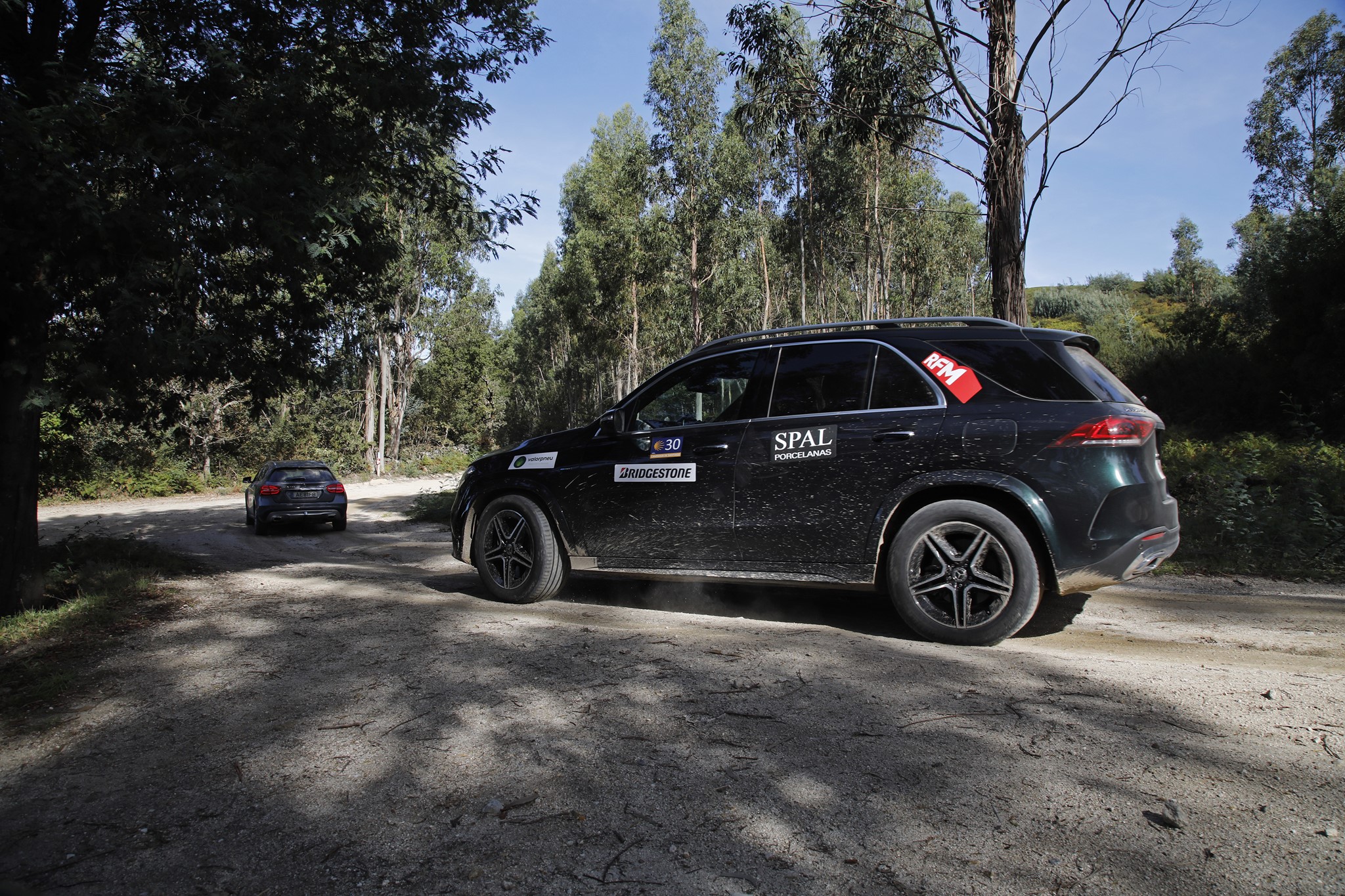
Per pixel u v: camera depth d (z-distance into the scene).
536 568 5.36
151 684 3.77
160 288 5.61
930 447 4.12
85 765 2.85
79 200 4.72
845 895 1.88
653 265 39.06
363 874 2.04
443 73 7.21
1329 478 7.59
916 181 34.97
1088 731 2.80
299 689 3.59
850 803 2.33
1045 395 4.00
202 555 10.77
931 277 43.28
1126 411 3.90
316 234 6.25
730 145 34.19
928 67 10.55
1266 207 41.47
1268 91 40.56
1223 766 2.50
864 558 4.28
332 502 15.59
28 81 5.43
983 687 3.30
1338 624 4.45
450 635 4.45
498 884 1.96
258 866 2.11
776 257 44.38
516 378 72.50
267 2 6.68
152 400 7.43
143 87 5.64
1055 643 4.08
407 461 47.19
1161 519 3.91
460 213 8.27
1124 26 8.30
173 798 2.54
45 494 8.94
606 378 60.78
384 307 8.37
